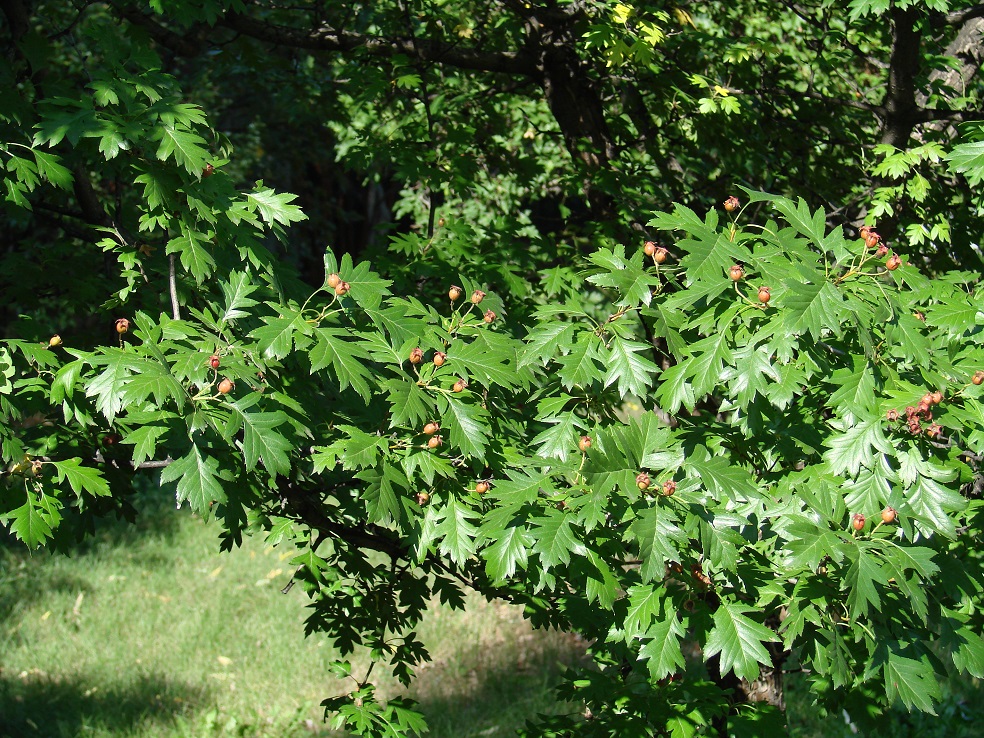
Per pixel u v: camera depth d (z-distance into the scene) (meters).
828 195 5.12
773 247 2.70
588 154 4.79
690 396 2.59
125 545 9.31
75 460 2.73
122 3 3.82
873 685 3.42
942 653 7.02
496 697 6.91
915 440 2.57
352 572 3.76
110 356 2.49
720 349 2.56
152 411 2.51
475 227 5.20
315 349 2.57
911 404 2.50
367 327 3.09
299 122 9.45
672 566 2.75
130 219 4.11
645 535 2.41
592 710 3.39
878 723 3.44
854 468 2.51
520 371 2.82
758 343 2.54
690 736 3.07
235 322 3.03
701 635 2.71
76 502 3.13
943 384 2.59
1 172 2.96
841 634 3.03
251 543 9.52
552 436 2.81
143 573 8.75
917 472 2.53
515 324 3.89
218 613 8.04
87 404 2.82
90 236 3.85
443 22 5.10
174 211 2.92
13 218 3.94
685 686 3.26
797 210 2.79
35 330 3.50
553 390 2.99
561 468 2.63
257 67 5.41
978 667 2.67
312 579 3.73
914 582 2.41
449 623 8.01
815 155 5.05
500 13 5.27
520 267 4.29
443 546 2.71
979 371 2.76
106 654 7.35
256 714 6.59
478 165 5.25
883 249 2.70
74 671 7.09
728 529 2.52
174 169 2.87
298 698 6.88
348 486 3.46
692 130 5.03
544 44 4.81
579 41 4.86
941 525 2.50
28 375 3.13
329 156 13.14
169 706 6.71
